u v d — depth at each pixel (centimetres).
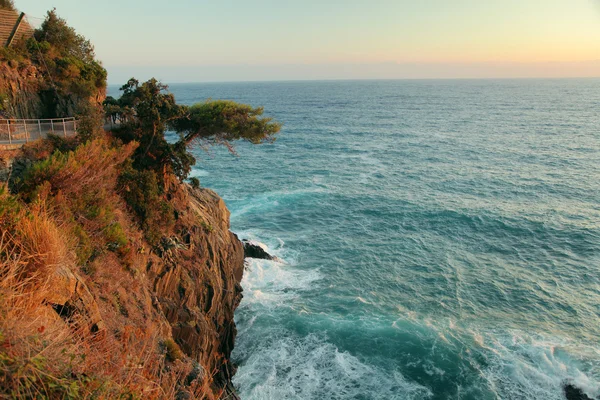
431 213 4438
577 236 3806
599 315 2633
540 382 2061
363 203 4781
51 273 807
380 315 2606
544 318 2605
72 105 2412
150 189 1958
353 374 2119
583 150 7706
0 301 604
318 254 3503
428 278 3098
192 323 1931
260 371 2147
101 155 1717
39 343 596
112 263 1457
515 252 3541
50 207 1226
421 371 2139
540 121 12431
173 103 2309
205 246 2345
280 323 2522
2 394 509
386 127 11600
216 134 2548
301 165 6738
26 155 1653
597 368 2131
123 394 671
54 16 2630
